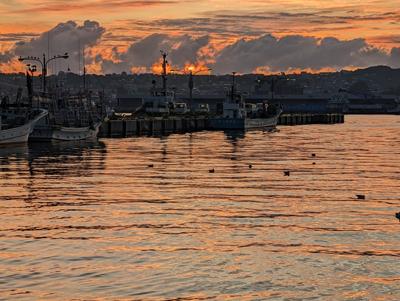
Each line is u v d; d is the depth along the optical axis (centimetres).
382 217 4866
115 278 3369
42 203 5428
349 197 5856
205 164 8781
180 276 3409
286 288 3259
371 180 7144
